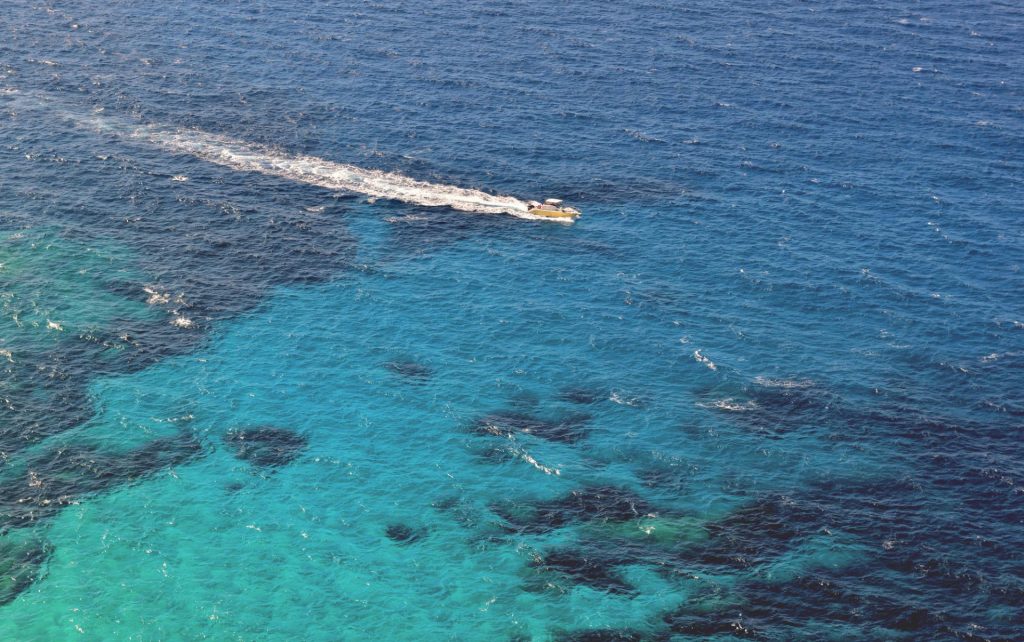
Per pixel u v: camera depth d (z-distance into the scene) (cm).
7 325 12425
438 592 9538
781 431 11388
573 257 14262
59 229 14200
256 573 9650
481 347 12531
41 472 10550
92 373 11844
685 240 14650
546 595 9525
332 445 11081
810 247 14525
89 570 9588
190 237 14275
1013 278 13962
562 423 11462
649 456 11038
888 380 12162
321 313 13000
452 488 10619
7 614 9138
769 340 12756
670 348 12575
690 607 9388
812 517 10312
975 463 10981
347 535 10069
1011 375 12275
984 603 9375
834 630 9144
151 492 10412
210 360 12156
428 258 14150
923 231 14912
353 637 9112
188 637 9031
